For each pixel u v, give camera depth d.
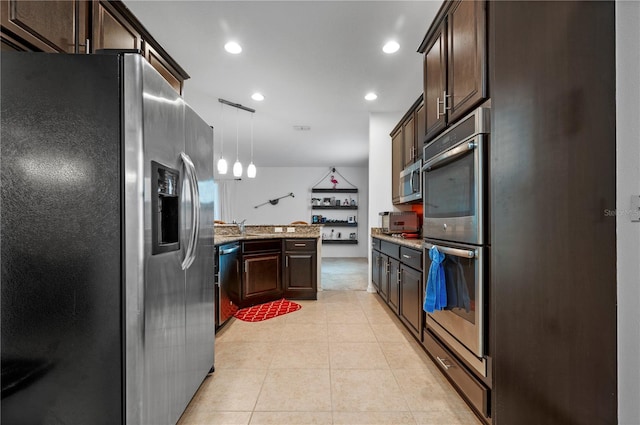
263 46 2.49
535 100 1.26
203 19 2.15
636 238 1.08
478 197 1.34
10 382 1.03
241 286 3.23
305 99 3.60
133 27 1.77
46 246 1.03
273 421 1.45
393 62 2.75
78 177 1.04
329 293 4.01
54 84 1.04
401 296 2.64
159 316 1.17
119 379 1.04
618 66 1.11
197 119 1.61
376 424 1.42
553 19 1.23
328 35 2.34
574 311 1.21
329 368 1.95
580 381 1.21
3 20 1.07
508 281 1.29
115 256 1.04
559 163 1.23
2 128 1.03
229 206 8.19
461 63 1.54
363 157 7.04
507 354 1.29
